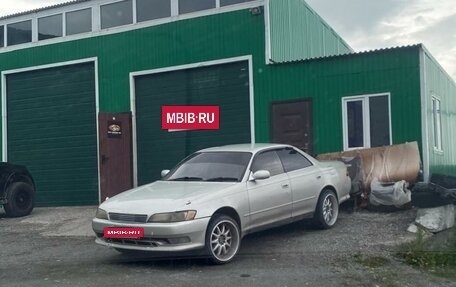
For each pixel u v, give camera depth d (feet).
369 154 41.16
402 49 42.70
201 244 26.55
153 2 54.29
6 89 61.98
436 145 46.93
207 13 51.37
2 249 34.83
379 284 24.52
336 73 45.34
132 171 54.24
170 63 53.01
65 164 58.44
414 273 26.21
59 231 40.47
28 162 60.44
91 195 57.06
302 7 57.67
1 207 50.08
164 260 28.96
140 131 54.70
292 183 31.99
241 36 49.80
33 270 28.43
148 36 54.13
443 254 28.50
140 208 27.09
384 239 31.30
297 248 30.45
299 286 24.07
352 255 28.71
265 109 48.29
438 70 49.60
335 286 24.09
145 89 54.65
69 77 58.44
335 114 45.21
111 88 55.83
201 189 28.40
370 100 43.98
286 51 52.31
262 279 25.07
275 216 30.76
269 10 48.91
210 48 51.21
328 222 34.47
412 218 35.27
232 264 27.76
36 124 60.23
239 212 28.50
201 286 24.16
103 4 56.49
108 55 56.03
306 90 46.57
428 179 41.47
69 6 58.29
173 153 53.06
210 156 32.45
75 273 27.25
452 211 34.32
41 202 59.47
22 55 60.75
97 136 56.70
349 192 37.55
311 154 45.88
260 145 33.17
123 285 24.61
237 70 50.31
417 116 42.14
